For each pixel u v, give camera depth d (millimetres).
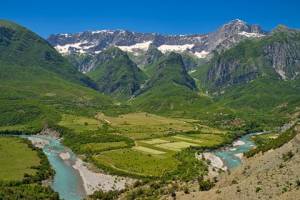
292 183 139875
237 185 155375
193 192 169875
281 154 178125
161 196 177500
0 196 198625
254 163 184250
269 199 134375
